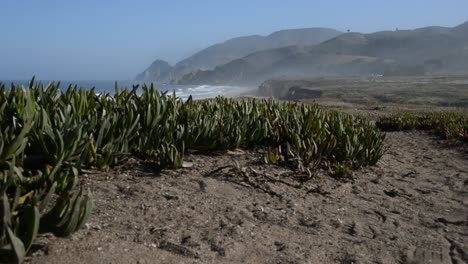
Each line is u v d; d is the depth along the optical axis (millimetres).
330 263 2941
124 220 3064
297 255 2973
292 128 5961
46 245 2428
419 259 3139
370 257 3086
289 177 4730
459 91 45312
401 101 35656
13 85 4145
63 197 2514
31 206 2264
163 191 3750
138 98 4910
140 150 4422
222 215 3473
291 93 81938
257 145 5730
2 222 2318
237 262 2760
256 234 3209
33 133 3523
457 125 10586
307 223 3598
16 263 2164
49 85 4535
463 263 3125
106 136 4129
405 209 4328
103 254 2453
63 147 3436
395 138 10398
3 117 3676
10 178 2475
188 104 5449
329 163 5277
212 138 5055
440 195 4977
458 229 3850
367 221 3826
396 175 5762
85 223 2711
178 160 4348
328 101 32094
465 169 6738
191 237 2965
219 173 4441
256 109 6242
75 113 3986
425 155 7910
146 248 2658
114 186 3693
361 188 4875
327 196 4398
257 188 4234
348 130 5941
